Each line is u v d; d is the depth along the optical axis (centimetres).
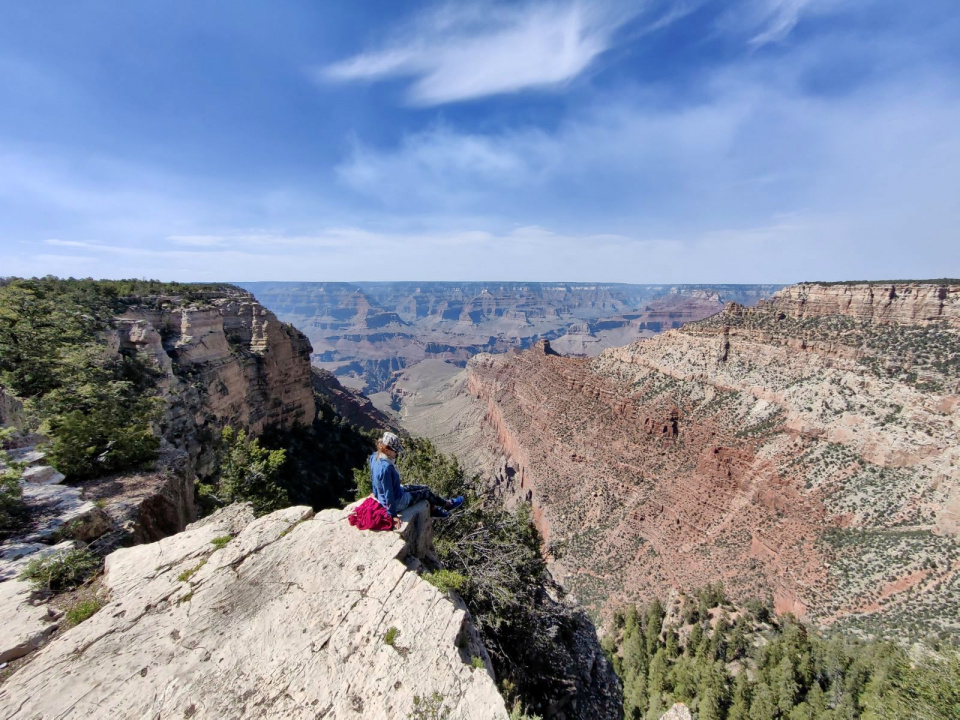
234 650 696
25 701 610
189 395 3625
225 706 616
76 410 1636
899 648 3666
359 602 786
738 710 3497
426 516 1063
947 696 2422
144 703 614
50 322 2591
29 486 1354
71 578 934
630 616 4944
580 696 1644
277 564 872
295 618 756
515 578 1595
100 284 4038
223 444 3653
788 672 3500
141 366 3036
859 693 3272
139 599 806
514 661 1541
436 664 690
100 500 1351
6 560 1005
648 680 4119
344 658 689
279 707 619
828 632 4316
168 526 1504
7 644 732
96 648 696
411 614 770
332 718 611
